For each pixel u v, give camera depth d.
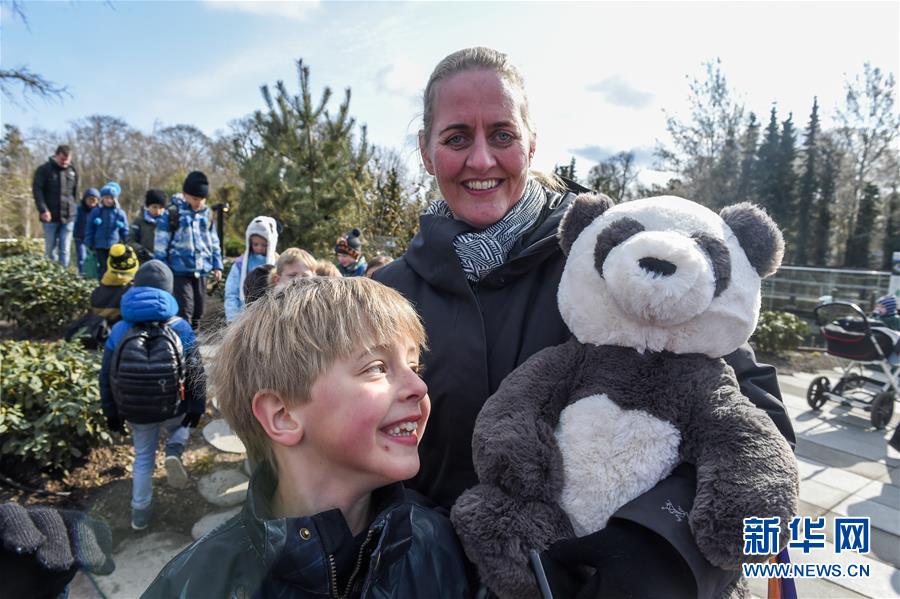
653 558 0.90
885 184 21.45
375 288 1.15
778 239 1.12
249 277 4.24
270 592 0.98
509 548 0.98
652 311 1.02
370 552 1.01
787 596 1.09
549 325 1.32
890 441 4.79
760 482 0.87
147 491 3.26
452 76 1.32
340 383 1.00
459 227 1.39
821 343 10.00
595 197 1.27
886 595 2.93
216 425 4.63
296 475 1.06
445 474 1.35
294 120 10.16
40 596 1.06
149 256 6.86
